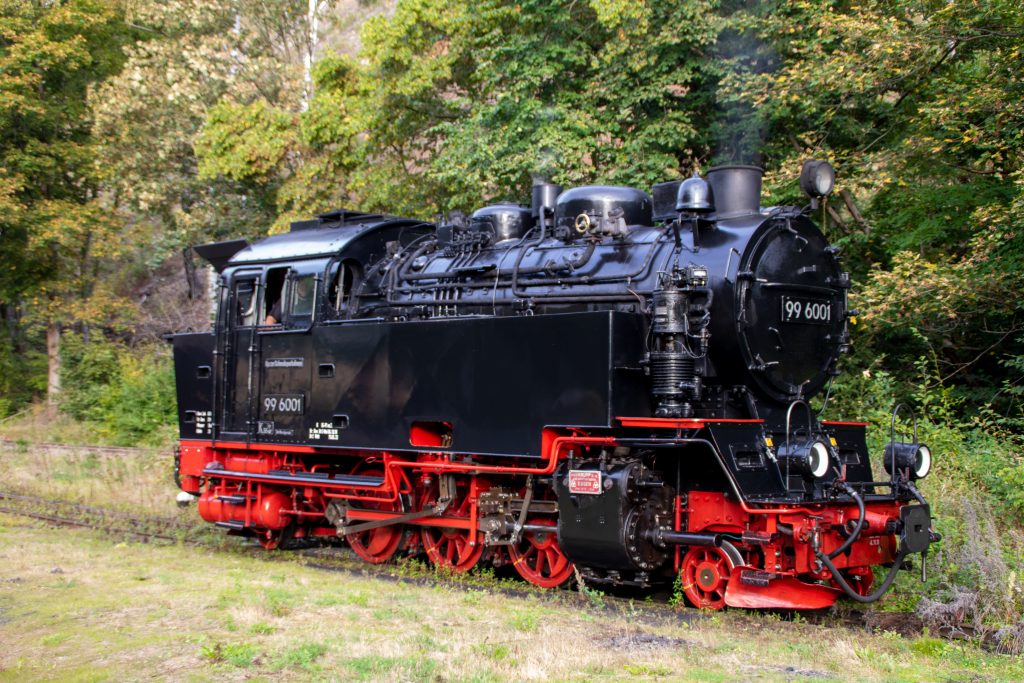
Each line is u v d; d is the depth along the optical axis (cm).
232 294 1168
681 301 780
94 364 2430
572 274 892
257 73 2233
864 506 770
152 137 2230
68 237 2316
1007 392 1258
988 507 892
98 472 1659
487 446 880
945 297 1110
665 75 1495
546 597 816
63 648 624
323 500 1081
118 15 2541
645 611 757
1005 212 1059
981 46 1210
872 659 605
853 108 1407
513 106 1536
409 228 1156
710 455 779
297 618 708
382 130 1794
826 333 877
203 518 1195
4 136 2412
